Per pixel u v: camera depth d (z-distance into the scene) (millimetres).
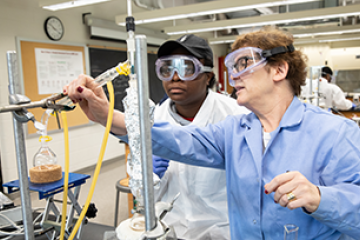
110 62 5438
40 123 611
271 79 933
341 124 863
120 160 5719
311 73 3201
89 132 4992
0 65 3658
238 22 5469
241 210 973
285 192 703
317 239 844
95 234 1229
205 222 1374
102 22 5008
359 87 8727
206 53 1354
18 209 1300
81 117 4812
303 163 867
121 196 3666
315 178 857
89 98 710
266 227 904
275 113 967
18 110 608
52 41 4324
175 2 4703
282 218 869
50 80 4309
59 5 3484
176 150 1000
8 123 3770
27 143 3963
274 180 717
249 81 938
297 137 902
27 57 3973
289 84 968
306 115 925
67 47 4566
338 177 820
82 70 4852
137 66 470
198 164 1081
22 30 3924
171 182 1423
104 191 3867
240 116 1127
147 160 481
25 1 3936
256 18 5281
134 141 577
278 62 915
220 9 4008
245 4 3820
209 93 1496
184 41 1326
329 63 8969
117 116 804
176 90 1351
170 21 6602
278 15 5129
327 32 6789
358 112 4914
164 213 543
